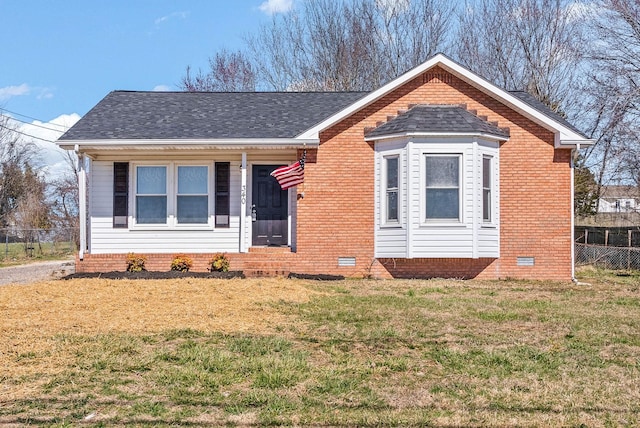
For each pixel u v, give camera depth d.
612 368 7.47
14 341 8.31
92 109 18.92
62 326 9.27
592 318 10.59
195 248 17.98
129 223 17.92
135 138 16.77
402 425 5.61
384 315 10.63
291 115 18.56
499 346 8.45
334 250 16.62
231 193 18.12
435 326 9.76
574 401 6.28
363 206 16.64
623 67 25.06
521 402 6.24
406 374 7.15
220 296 12.09
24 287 12.82
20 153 46.91
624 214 38.31
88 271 16.70
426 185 15.85
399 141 16.11
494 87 16.53
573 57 33.00
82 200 16.94
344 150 16.70
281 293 12.63
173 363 7.48
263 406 6.07
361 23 37.84
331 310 11.07
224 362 7.41
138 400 6.20
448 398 6.35
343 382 6.77
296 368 7.25
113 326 9.34
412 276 16.44
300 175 16.69
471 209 15.78
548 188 16.66
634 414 5.92
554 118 16.78
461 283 15.34
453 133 15.65
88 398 6.23
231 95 20.39
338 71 38.16
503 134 16.53
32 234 33.88
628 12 25.08
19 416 5.73
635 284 15.99
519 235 16.64
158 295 12.08
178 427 5.52
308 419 5.71
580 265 21.94
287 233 18.06
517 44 34.88
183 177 18.12
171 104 19.47
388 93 16.84
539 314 10.92
